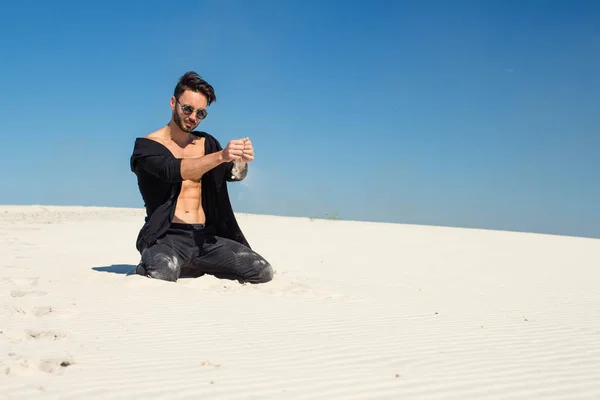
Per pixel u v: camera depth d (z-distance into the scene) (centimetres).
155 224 756
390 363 408
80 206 3678
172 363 389
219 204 787
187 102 752
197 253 770
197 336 468
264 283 770
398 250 1490
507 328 547
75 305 567
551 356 445
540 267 1192
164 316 536
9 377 345
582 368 414
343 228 2323
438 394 346
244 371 376
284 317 555
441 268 1112
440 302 693
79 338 446
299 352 429
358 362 408
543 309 670
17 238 1477
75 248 1268
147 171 738
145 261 744
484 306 676
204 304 601
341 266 1088
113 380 347
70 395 319
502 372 397
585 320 604
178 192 765
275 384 352
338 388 349
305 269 1016
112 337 454
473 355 439
